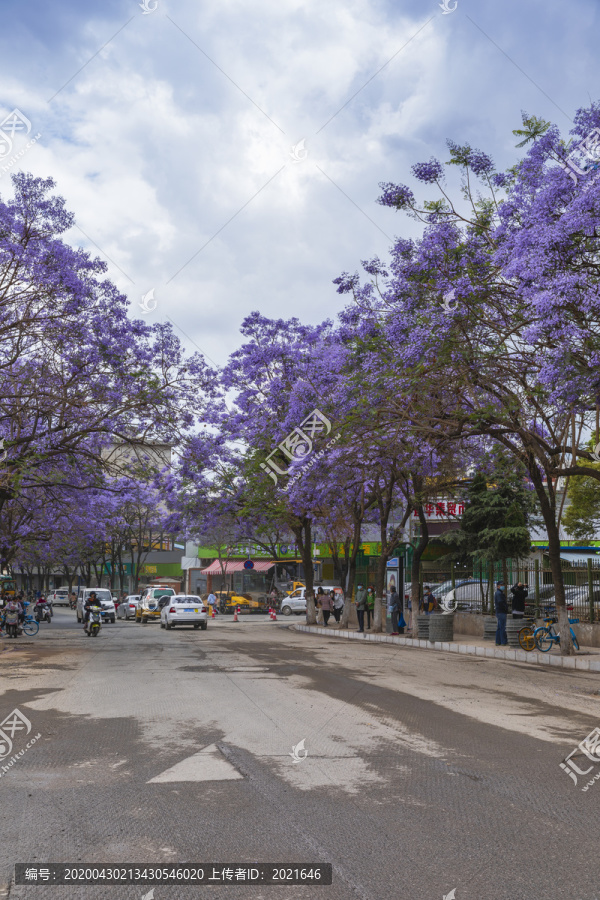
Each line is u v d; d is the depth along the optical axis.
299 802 5.93
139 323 21.42
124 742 8.27
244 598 56.62
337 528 38.59
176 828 5.29
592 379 12.16
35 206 19.03
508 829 5.30
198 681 13.89
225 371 29.58
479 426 17.31
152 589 47.06
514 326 14.84
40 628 39.41
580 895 4.16
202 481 33.75
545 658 19.39
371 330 17.80
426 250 15.00
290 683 13.61
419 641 25.89
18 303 19.06
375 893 4.18
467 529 31.34
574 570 24.05
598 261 13.33
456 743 8.29
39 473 24.27
